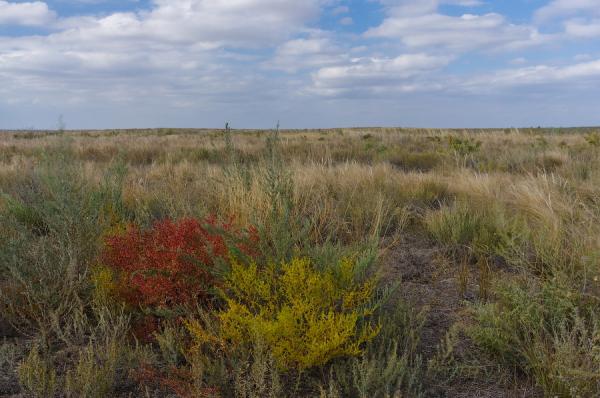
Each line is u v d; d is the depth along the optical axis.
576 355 2.79
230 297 3.55
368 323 3.25
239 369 2.76
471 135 22.62
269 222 3.95
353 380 2.86
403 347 3.22
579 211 5.48
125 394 2.85
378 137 23.83
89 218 4.24
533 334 3.18
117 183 6.61
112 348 2.91
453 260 4.90
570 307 3.25
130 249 3.78
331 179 8.17
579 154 12.37
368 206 6.39
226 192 6.20
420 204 7.43
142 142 20.69
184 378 2.89
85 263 3.99
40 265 3.78
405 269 4.70
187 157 15.39
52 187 4.47
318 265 3.54
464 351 3.24
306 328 3.02
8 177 9.06
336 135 28.20
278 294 3.32
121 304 3.63
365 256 3.81
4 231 4.66
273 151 4.73
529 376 2.98
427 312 3.79
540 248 4.30
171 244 3.62
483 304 3.83
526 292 3.41
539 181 7.27
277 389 2.67
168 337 3.09
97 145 18.22
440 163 13.52
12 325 3.46
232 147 6.04
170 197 6.15
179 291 3.51
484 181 8.08
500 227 5.08
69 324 3.34
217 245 3.68
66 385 2.74
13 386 2.87
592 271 3.70
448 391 2.86
